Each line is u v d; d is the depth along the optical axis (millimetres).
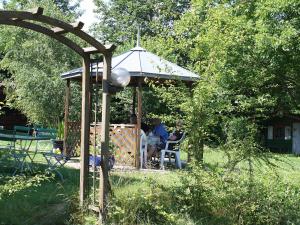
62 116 18609
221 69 7750
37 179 6016
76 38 18875
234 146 6164
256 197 5785
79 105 18641
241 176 6133
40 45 19125
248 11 9422
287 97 9508
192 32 8062
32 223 5277
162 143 11391
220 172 6109
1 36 19469
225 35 7238
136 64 10781
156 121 11656
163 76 10617
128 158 10945
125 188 6051
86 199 5617
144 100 19266
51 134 9109
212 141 6293
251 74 8508
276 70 9055
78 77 12070
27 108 18562
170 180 6680
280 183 6480
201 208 5902
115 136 11117
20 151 8070
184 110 6250
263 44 8484
